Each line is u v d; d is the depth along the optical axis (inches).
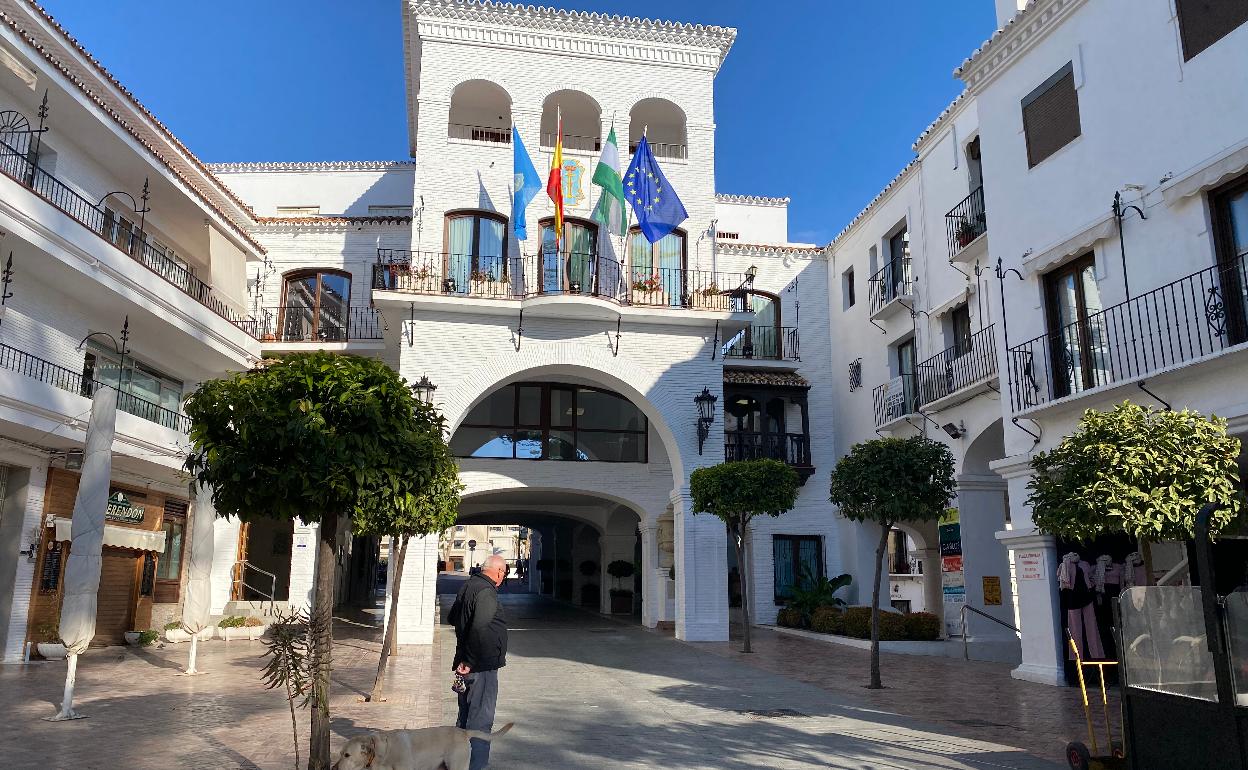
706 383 724.7
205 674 468.8
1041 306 474.9
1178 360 382.0
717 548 699.4
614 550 1022.4
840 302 916.6
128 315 602.9
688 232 764.0
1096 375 434.9
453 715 346.3
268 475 218.8
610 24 773.9
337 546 237.8
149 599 665.0
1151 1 412.5
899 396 770.2
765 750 286.4
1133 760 227.8
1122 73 427.5
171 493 693.3
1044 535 447.2
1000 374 511.5
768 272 940.6
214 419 227.3
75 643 343.9
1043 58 482.9
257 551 923.4
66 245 512.7
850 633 682.2
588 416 823.7
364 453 226.2
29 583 528.4
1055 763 266.8
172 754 270.4
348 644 628.4
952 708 373.1
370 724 325.4
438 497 409.1
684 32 789.9
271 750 276.8
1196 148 383.9
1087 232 434.6
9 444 512.1
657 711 361.7
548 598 1378.0
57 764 255.8
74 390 571.8
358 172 968.3
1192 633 213.9
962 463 646.5
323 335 845.2
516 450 798.5
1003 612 626.2
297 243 857.5
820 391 916.6
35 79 504.4
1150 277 402.6
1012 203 502.3
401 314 689.6
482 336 690.2
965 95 671.8
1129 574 443.8
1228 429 350.6
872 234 852.6
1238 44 367.2
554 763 266.4
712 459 709.9
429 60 743.7
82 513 379.2
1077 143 453.7
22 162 541.0
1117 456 249.9
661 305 727.7
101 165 625.3
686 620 683.4
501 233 728.3
